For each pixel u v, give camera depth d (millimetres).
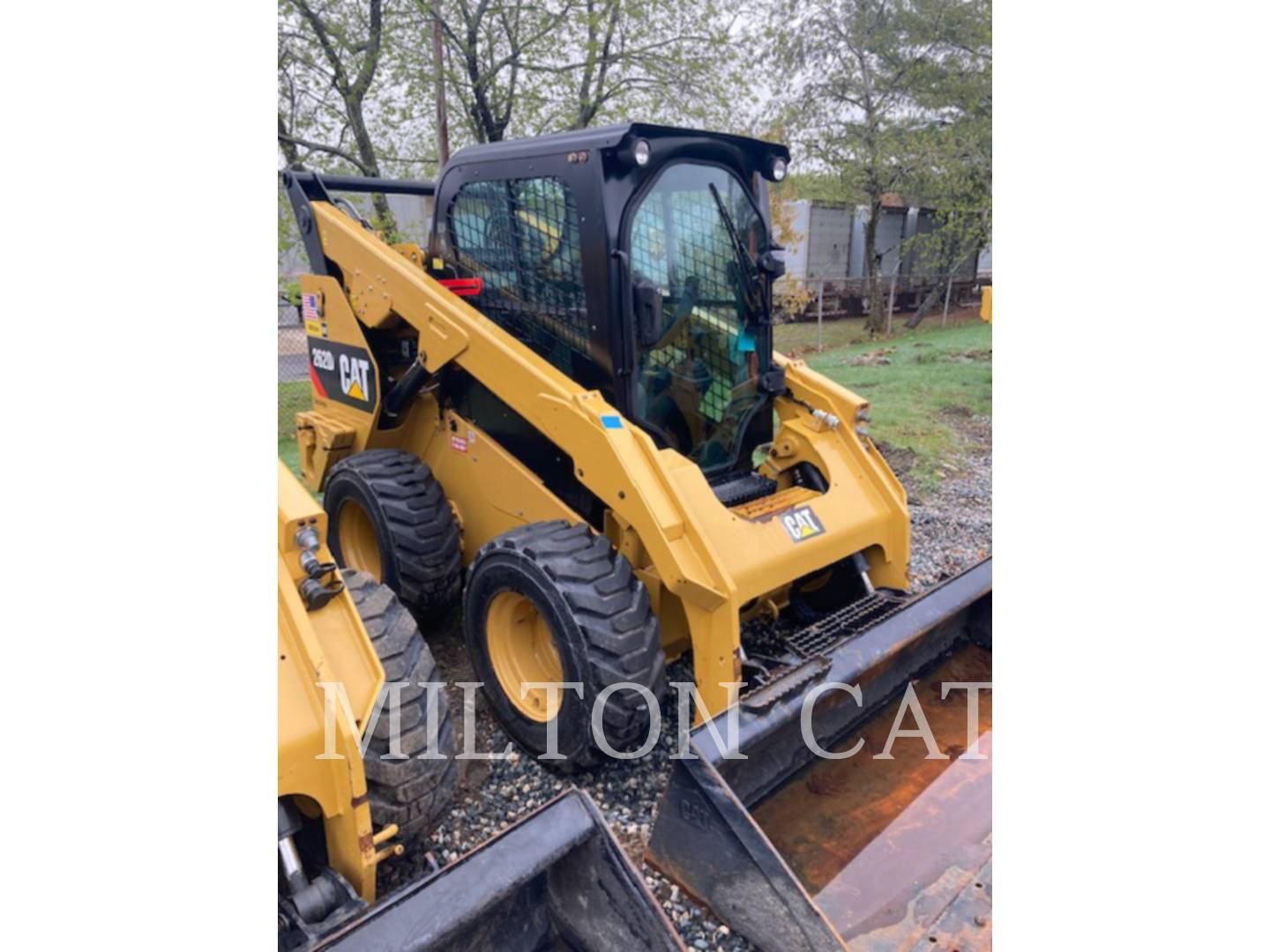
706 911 2320
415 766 2354
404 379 3902
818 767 2775
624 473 2908
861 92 13781
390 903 1731
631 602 2893
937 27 13039
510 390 3354
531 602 3031
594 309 3193
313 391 4703
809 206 16375
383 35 8414
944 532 5594
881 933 2172
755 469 3891
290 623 2160
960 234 14156
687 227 3352
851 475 3654
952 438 7887
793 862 2408
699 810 2285
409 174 9242
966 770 2752
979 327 15234
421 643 2562
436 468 4164
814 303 16531
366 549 4348
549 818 1938
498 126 9305
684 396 3463
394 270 3793
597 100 9430
